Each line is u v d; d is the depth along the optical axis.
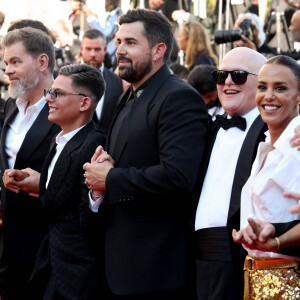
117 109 4.55
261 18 8.74
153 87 4.34
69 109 4.79
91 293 4.55
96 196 4.35
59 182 4.66
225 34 6.67
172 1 9.20
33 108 5.26
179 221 4.27
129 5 9.42
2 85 7.74
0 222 5.75
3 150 5.37
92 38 7.22
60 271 4.58
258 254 3.66
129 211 4.25
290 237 3.35
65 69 4.84
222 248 4.00
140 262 4.19
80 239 4.60
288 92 3.61
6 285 5.27
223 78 4.25
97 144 4.70
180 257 4.23
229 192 4.05
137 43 4.36
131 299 4.25
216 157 4.18
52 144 4.96
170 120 4.16
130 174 4.15
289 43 8.34
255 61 4.23
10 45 5.29
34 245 5.16
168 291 4.21
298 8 8.48
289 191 3.35
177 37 8.79
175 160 4.08
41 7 10.49
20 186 4.91
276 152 3.57
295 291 3.52
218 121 4.24
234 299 3.94
